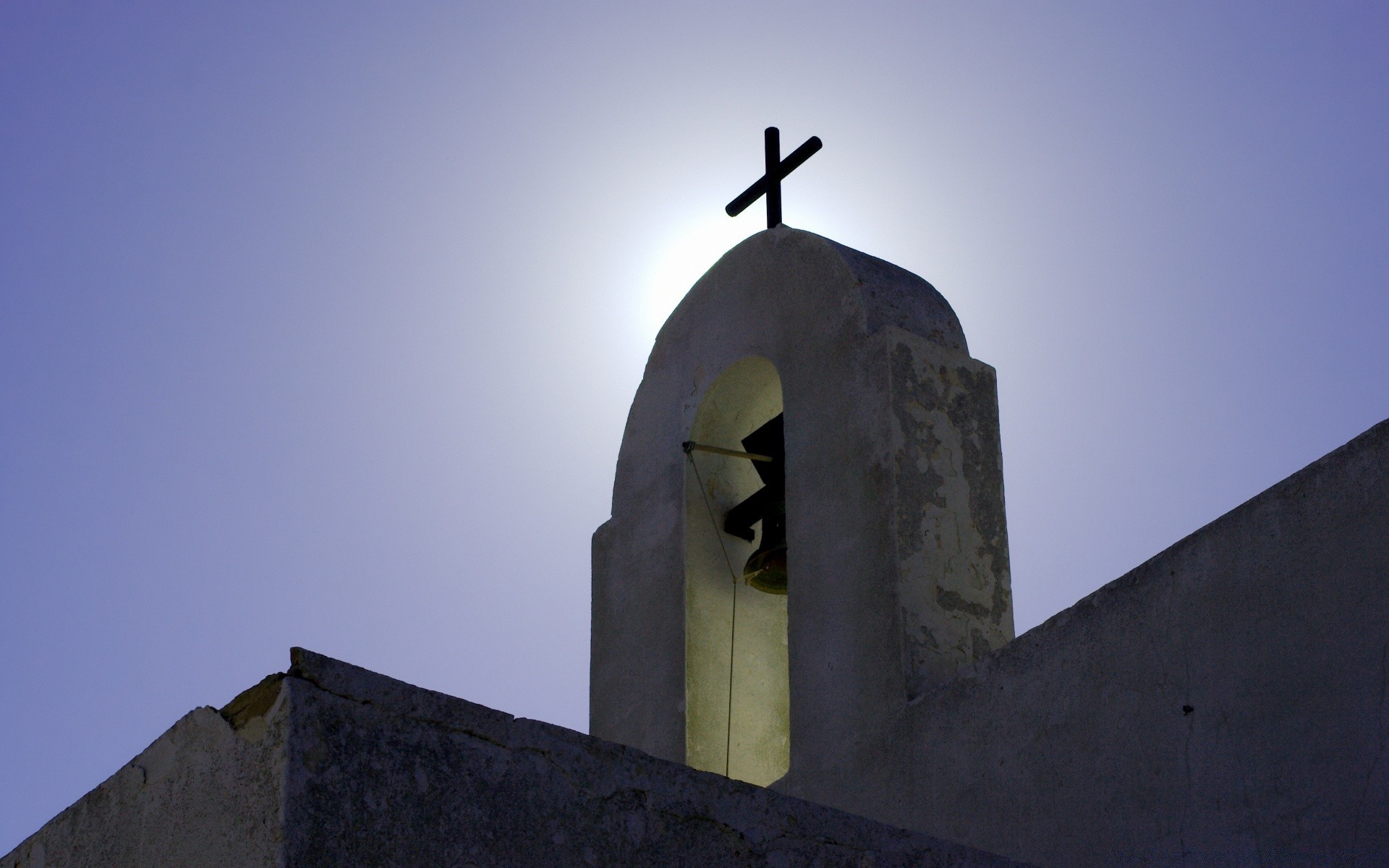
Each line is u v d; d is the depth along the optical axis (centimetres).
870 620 1025
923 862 693
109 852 618
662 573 1206
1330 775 779
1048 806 894
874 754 994
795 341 1165
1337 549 809
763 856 647
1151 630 882
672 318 1301
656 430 1268
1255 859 795
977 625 1030
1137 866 842
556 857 587
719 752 1145
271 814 532
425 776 564
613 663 1218
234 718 575
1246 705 824
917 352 1100
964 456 1082
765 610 1207
